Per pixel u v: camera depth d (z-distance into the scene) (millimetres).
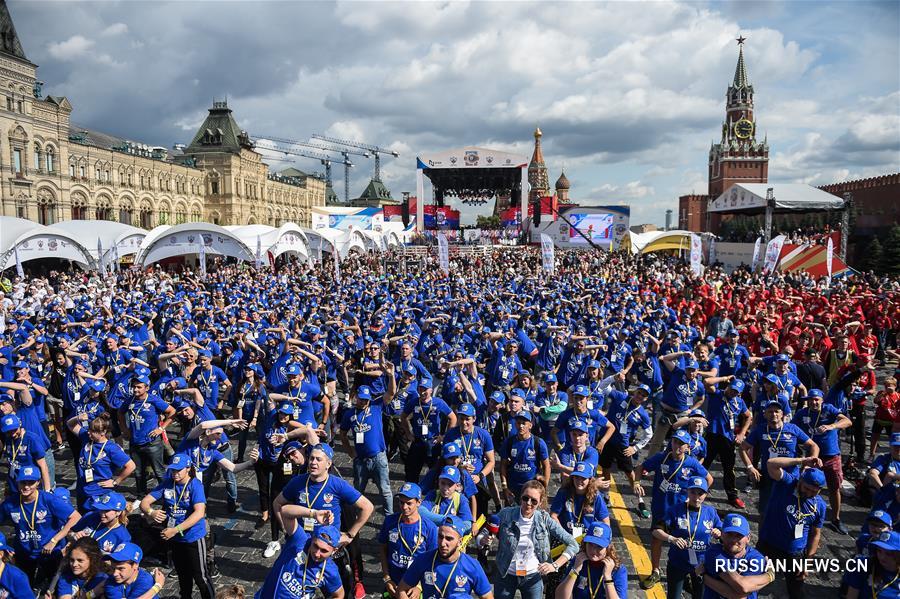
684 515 7547
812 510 7660
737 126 135875
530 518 7051
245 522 10781
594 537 6152
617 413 11273
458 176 86812
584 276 41875
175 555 7867
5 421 9094
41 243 39000
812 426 10500
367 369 13500
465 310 21156
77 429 10102
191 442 9719
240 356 15672
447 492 7320
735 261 54469
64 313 24359
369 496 11891
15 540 7938
